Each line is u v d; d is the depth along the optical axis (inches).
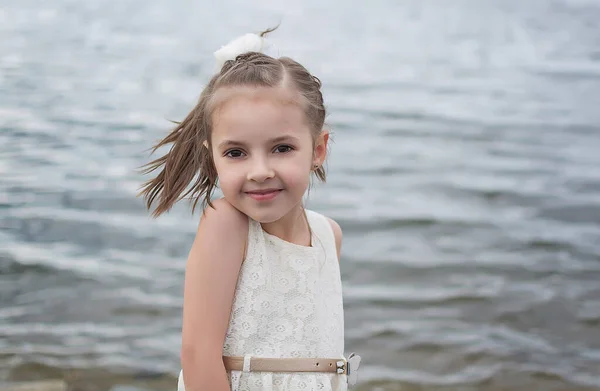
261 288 75.1
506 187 370.6
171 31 954.1
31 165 347.3
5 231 272.4
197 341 72.0
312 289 77.6
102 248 263.3
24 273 240.5
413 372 197.5
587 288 251.0
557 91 676.1
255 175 70.2
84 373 186.7
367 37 1030.4
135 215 295.0
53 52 711.1
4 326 207.9
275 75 71.5
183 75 652.1
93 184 326.0
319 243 81.5
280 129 70.8
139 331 209.8
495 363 203.0
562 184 379.6
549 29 1210.0
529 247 287.9
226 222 74.0
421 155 432.5
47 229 276.4
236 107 70.6
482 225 312.2
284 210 72.6
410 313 229.1
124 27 965.2
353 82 683.4
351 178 378.3
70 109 474.9
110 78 607.5
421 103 596.1
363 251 277.7
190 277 73.3
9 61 636.1
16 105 470.3
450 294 243.3
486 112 569.9
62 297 226.5
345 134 480.1
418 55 881.5
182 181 78.6
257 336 75.0
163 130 437.7
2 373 183.8
